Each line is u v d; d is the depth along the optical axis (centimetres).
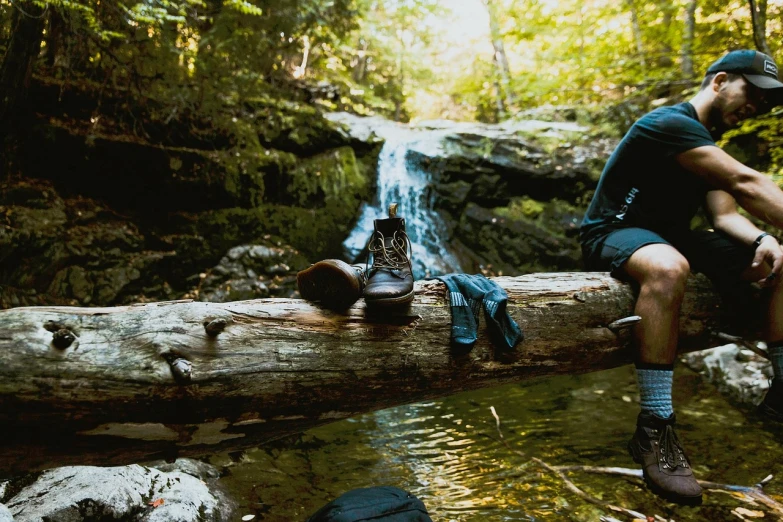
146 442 150
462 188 777
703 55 614
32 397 129
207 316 158
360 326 179
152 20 457
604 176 250
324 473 293
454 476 287
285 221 673
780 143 483
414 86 1285
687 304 230
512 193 789
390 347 181
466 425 373
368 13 1002
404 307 186
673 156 220
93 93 559
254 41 665
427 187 779
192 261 594
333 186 718
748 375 404
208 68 622
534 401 420
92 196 568
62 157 538
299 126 720
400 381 183
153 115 593
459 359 191
